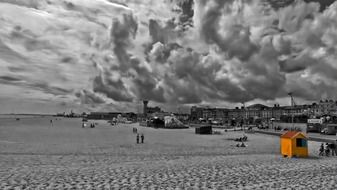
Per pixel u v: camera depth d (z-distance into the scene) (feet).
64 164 85.46
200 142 190.49
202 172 70.03
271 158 101.81
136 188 52.90
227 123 639.76
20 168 76.38
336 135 258.78
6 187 53.21
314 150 134.00
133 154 115.75
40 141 181.78
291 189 51.90
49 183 56.85
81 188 52.80
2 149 129.18
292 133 108.47
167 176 64.69
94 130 367.25
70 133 287.48
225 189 52.06
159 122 476.13
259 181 59.11
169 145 163.63
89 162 90.58
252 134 299.58
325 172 70.18
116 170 73.41
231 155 114.42
